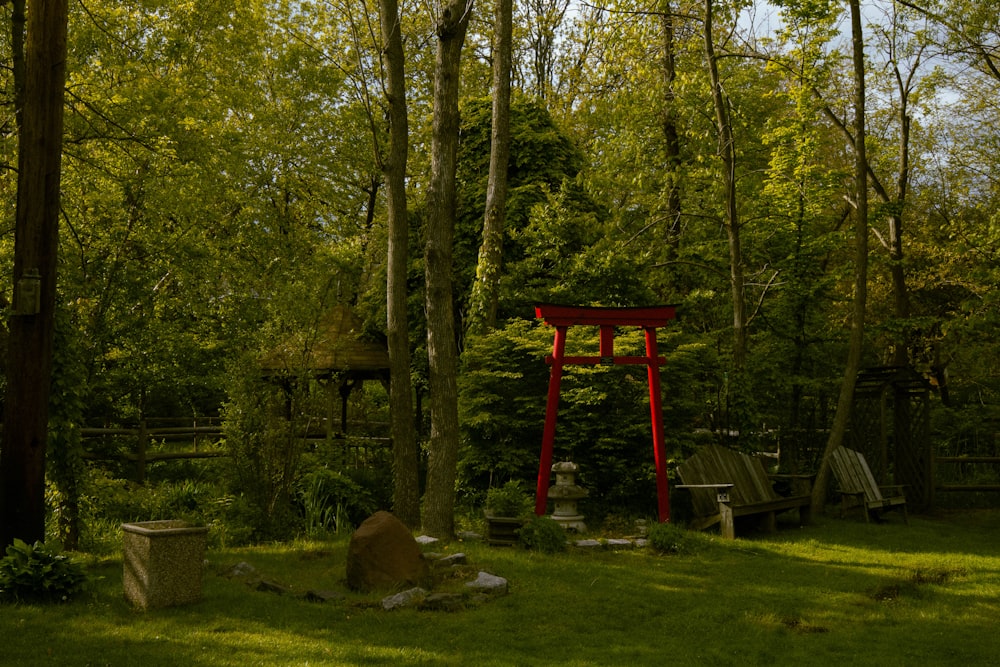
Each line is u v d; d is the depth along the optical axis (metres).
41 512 8.30
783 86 24.89
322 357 16.91
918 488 17.59
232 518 11.48
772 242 19.02
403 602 7.84
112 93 16.30
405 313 12.62
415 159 26.25
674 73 20.05
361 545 8.39
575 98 26.66
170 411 26.28
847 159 25.73
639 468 14.30
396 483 12.43
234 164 21.84
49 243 8.39
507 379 15.08
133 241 15.86
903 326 18.28
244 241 22.78
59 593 7.50
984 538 13.68
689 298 17.81
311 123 27.00
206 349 20.47
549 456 12.59
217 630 6.79
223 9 22.50
